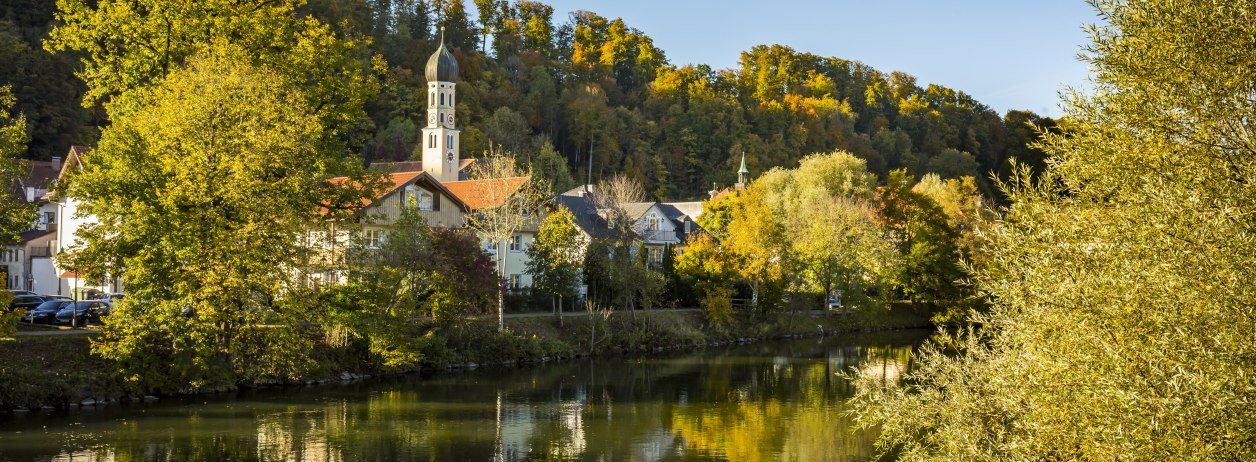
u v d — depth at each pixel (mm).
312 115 35344
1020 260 13570
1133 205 12469
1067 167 13625
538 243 57125
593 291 62219
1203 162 12250
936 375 15781
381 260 42688
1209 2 12500
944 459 14383
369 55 132750
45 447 25891
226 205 34125
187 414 31562
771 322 68562
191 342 36188
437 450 27156
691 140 149750
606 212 63375
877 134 165500
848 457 26672
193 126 33062
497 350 48812
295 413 32531
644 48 194125
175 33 35781
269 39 37094
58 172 79125
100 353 33250
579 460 26203
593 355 53812
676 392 39219
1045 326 12938
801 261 69188
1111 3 13484
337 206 38375
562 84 171875
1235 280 10914
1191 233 11383
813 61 196000
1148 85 12773
